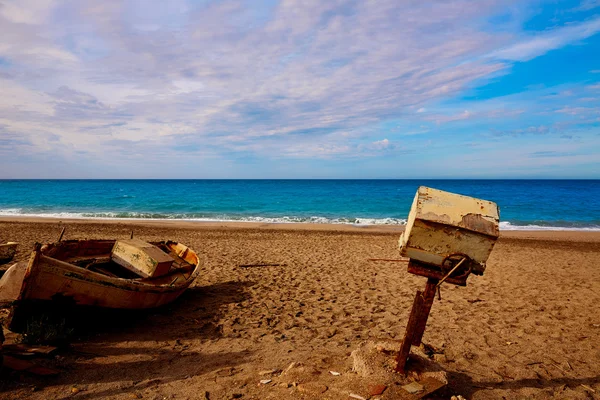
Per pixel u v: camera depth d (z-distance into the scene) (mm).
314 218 29438
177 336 6020
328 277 10180
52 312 5539
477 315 7273
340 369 4496
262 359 5137
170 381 4457
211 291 8719
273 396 3912
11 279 5887
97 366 4820
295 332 6293
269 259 12500
